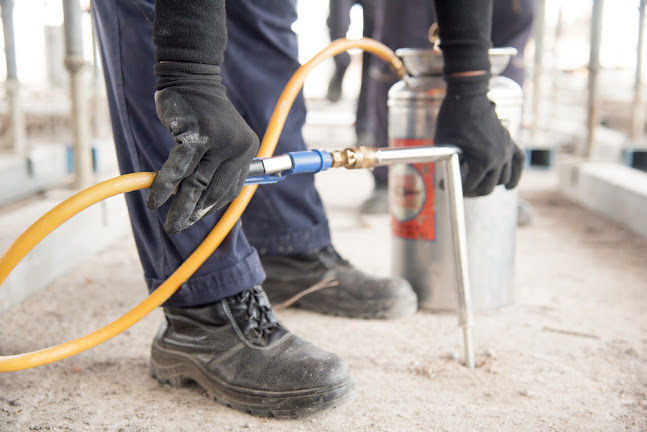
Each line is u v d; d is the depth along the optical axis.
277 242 1.44
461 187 1.09
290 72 1.32
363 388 1.05
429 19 2.37
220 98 0.76
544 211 2.58
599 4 2.72
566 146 4.16
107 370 1.12
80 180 2.12
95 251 1.97
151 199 0.72
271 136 0.98
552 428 0.91
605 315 1.41
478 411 0.96
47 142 3.87
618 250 1.99
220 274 1.02
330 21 3.49
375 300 1.38
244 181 0.81
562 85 6.02
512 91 1.33
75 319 1.38
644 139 3.48
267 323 1.04
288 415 0.94
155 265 1.04
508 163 1.10
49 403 0.99
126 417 0.95
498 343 1.24
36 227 0.69
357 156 0.95
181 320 1.05
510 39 2.23
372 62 2.53
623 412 0.96
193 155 0.73
